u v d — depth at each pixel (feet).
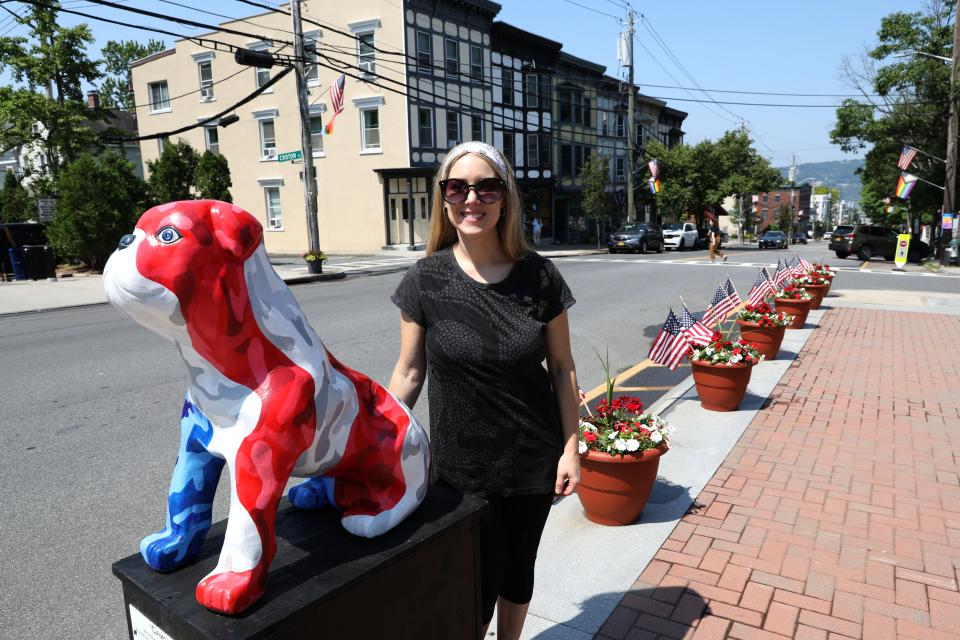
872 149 94.63
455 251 6.60
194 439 4.92
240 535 4.39
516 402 6.28
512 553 6.76
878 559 10.48
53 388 21.54
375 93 81.87
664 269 63.00
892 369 23.12
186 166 70.64
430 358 6.48
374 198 84.99
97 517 12.51
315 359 4.95
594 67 116.78
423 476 5.68
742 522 11.78
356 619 4.80
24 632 9.20
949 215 73.46
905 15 82.28
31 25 72.84
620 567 10.31
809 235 336.90
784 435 16.33
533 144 105.40
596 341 29.27
